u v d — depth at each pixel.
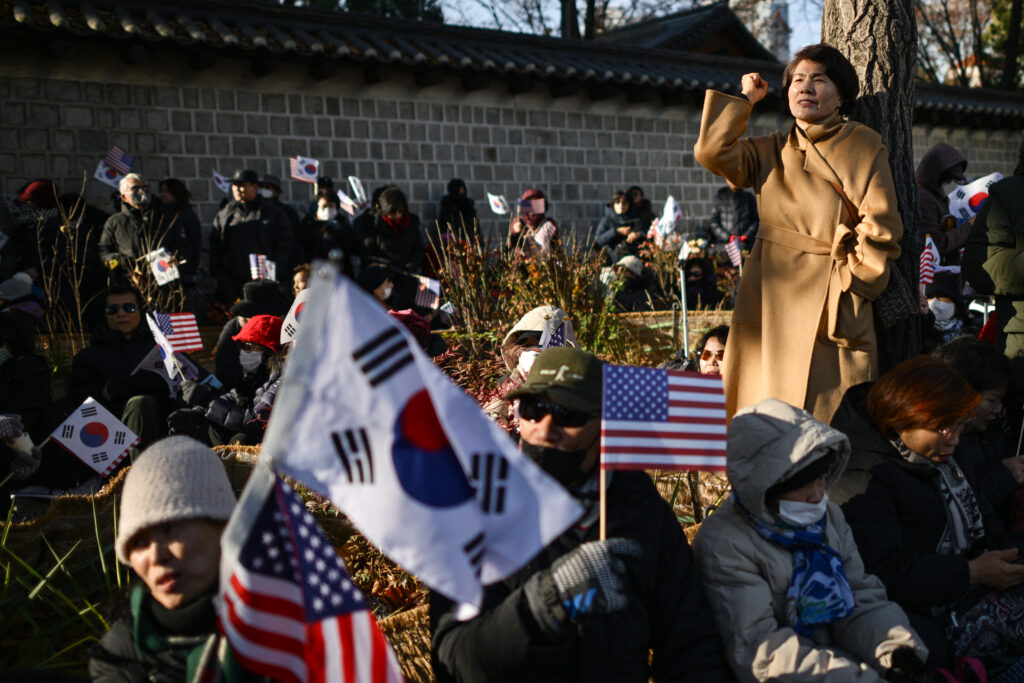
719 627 2.56
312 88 10.56
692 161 13.56
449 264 7.02
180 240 8.30
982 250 4.14
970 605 3.07
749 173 3.85
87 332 7.60
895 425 3.01
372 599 3.54
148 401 4.74
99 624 3.23
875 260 3.56
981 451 3.56
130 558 2.05
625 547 2.03
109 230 8.00
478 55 11.30
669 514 2.56
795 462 2.51
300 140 10.51
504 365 4.73
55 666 3.01
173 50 9.52
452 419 1.88
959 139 17.00
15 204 8.40
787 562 2.59
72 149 9.31
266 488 1.81
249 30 9.79
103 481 4.47
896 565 2.93
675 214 8.10
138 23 9.13
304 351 1.77
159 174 9.73
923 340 5.38
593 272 7.28
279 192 9.43
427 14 21.52
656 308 9.23
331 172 10.72
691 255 9.59
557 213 12.38
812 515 2.61
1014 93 17.97
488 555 1.92
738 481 2.59
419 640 2.96
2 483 4.02
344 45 10.16
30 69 9.09
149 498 2.00
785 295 3.74
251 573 1.84
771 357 3.76
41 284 7.79
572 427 2.46
